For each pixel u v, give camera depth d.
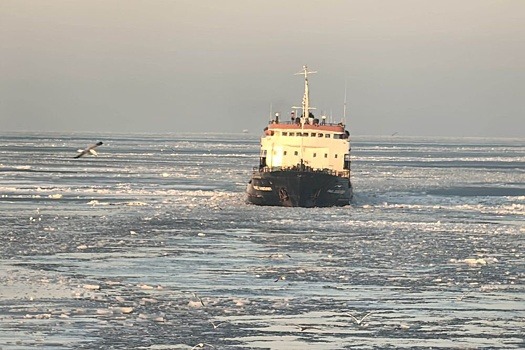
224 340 94.69
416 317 105.06
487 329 100.50
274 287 119.69
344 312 106.88
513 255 148.62
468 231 179.00
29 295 111.88
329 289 119.12
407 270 133.38
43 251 145.50
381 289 119.56
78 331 96.44
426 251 151.25
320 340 95.38
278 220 189.12
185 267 133.12
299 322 101.88
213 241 159.75
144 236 164.88
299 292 116.75
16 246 150.25
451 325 101.88
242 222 186.00
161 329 97.88
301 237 165.75
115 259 139.12
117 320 100.94
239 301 110.31
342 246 155.62
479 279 127.12
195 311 105.56
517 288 121.38
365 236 168.38
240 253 146.88
